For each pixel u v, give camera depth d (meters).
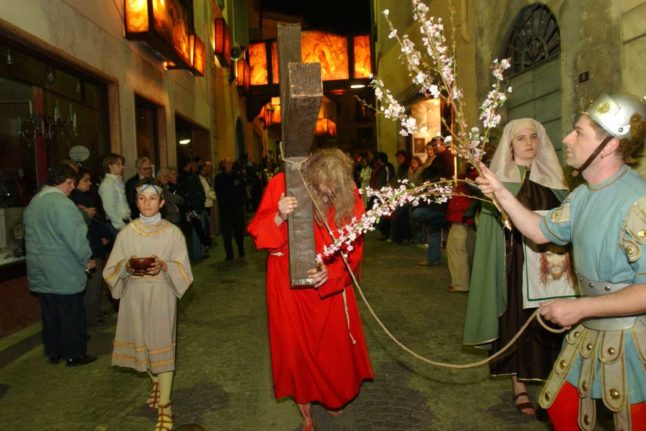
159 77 10.88
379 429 3.54
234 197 10.89
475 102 9.30
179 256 3.77
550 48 7.20
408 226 11.86
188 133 14.45
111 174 6.78
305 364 3.34
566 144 2.13
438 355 4.89
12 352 5.14
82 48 7.12
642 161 4.77
